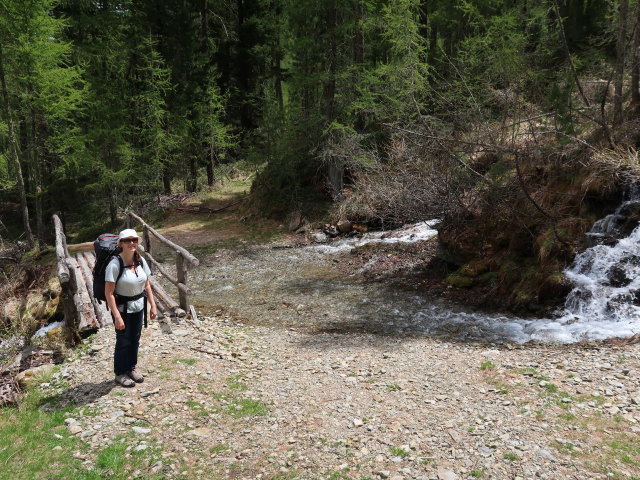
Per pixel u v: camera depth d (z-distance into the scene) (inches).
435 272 431.5
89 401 189.8
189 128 966.4
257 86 1148.5
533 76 438.6
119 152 810.2
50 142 684.1
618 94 385.4
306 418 176.1
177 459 149.6
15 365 241.0
